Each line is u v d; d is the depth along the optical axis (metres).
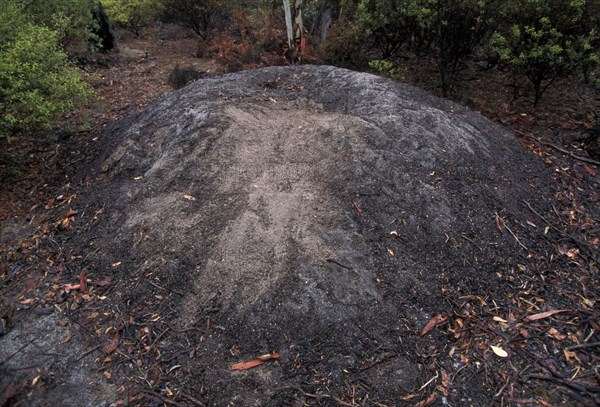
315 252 3.06
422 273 3.14
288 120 4.12
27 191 4.34
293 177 3.53
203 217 3.33
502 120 5.29
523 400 2.57
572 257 3.51
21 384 2.69
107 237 3.50
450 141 4.04
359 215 3.30
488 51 5.55
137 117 4.80
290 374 2.62
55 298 3.16
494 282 3.22
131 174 3.95
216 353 2.73
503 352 2.80
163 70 7.46
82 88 4.50
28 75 4.05
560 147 4.84
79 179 4.30
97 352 2.82
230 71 6.58
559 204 4.04
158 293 3.06
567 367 2.74
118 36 9.59
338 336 2.77
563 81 6.19
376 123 3.94
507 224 3.63
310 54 6.50
